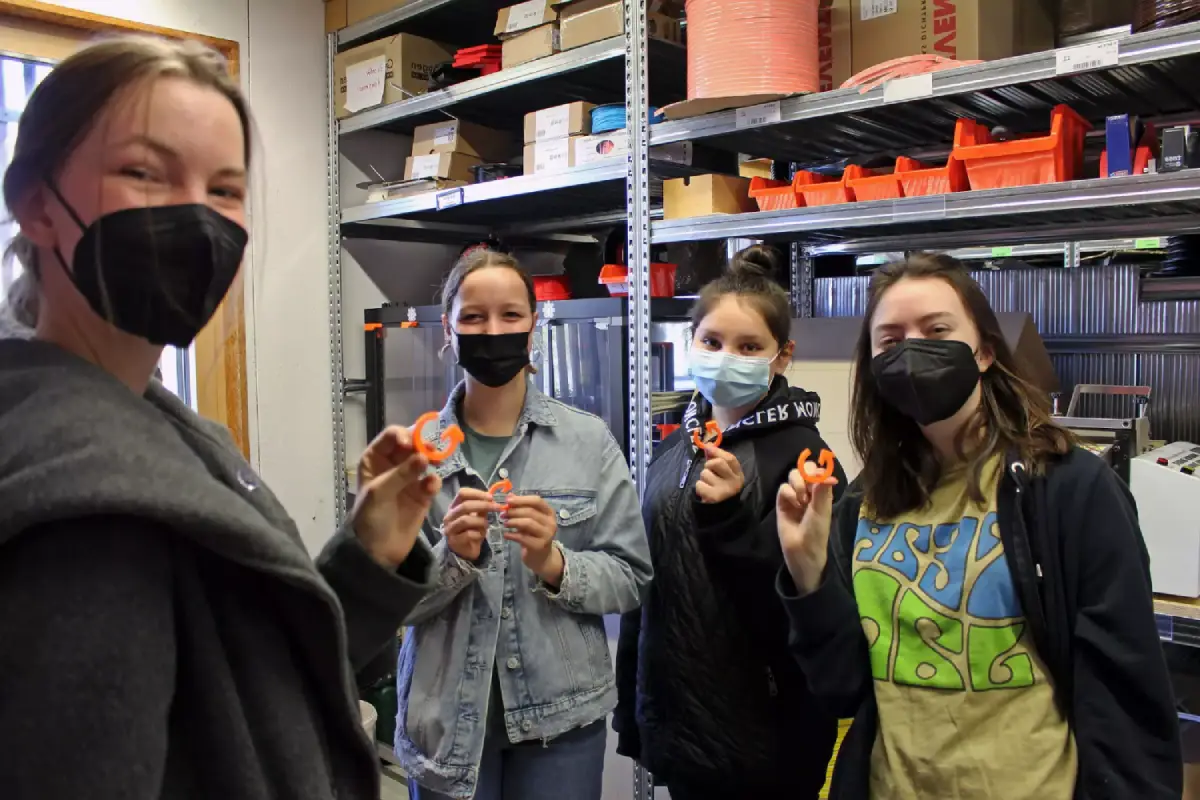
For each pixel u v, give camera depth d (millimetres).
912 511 1239
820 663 1223
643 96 2156
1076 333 2352
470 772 1374
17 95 2436
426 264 3463
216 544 558
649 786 2172
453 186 2875
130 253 598
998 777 1076
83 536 506
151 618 523
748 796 1531
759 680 1516
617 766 2361
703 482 1498
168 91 613
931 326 1188
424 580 875
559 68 2357
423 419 881
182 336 641
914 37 1891
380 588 821
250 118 709
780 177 2598
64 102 599
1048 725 1085
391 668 950
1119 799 993
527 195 2791
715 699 1521
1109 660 1020
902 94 1736
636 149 2170
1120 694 1027
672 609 1581
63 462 504
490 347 1489
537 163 2527
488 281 1488
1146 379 2230
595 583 1425
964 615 1127
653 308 2201
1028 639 1108
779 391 1646
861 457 1311
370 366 3092
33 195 614
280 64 2939
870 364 1286
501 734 1457
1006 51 1897
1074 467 1106
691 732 1545
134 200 604
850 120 2059
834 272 2877
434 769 1388
